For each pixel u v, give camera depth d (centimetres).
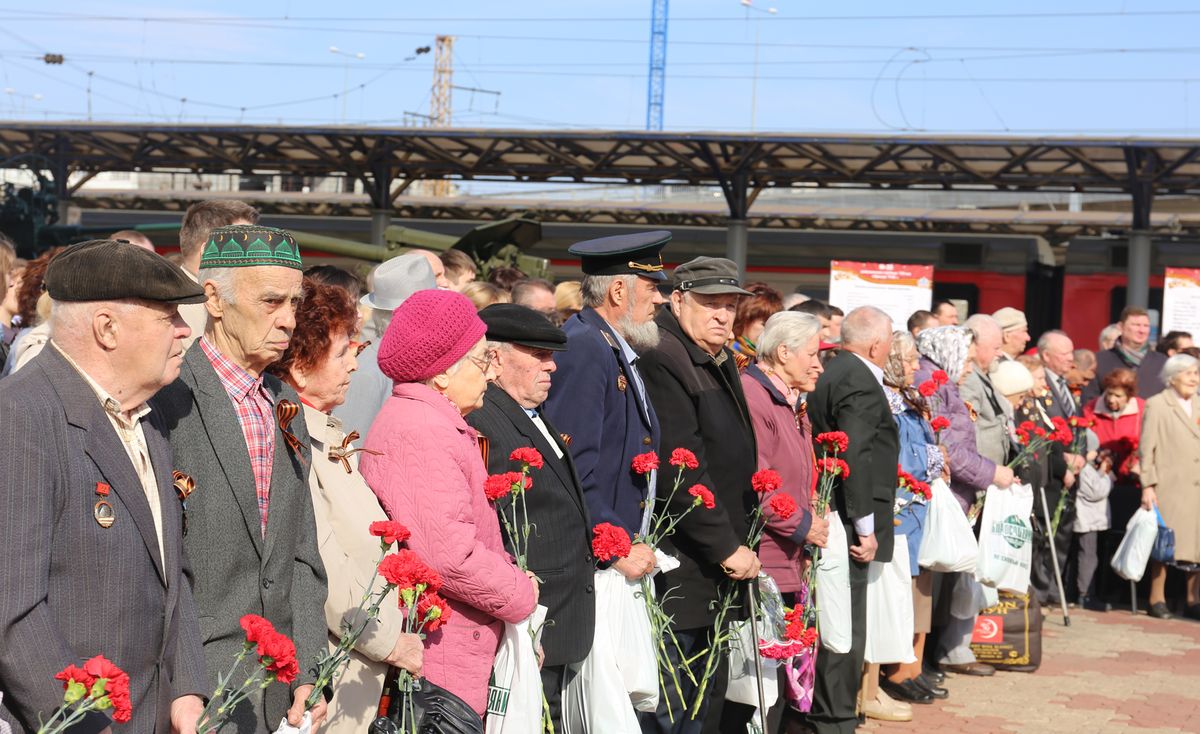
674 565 480
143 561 283
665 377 508
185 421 317
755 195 2266
